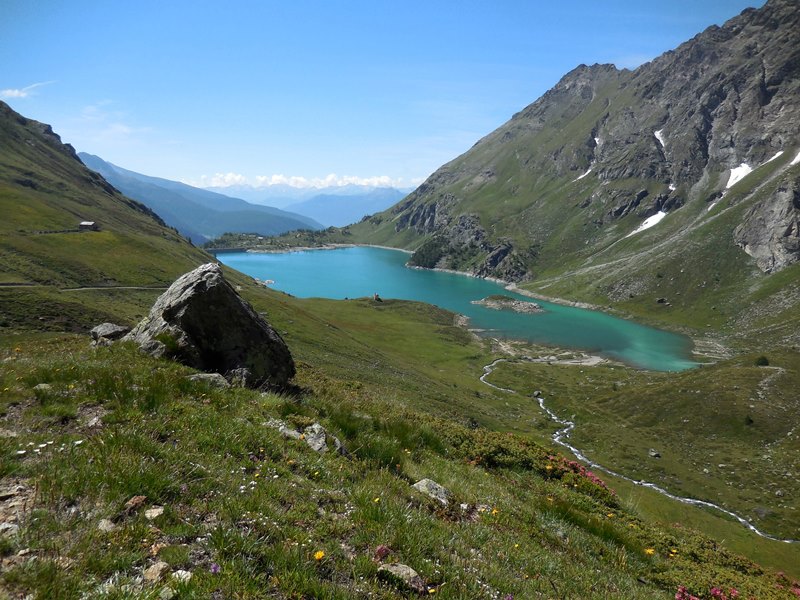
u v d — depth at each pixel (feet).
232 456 30.66
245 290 493.36
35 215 593.01
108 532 20.20
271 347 63.87
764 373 402.11
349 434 46.60
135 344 58.34
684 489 257.96
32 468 24.32
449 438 61.41
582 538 40.96
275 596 18.80
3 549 18.15
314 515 26.14
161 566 18.66
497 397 387.75
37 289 373.20
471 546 30.01
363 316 640.58
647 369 515.50
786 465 279.90
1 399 35.04
